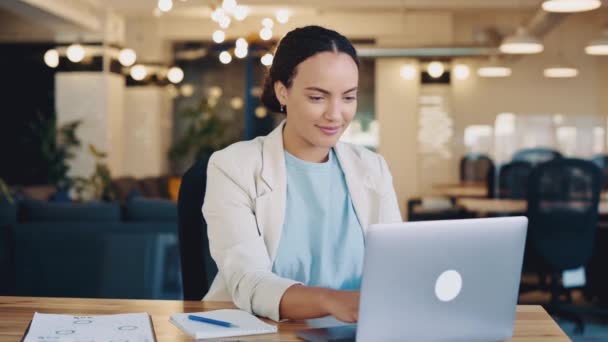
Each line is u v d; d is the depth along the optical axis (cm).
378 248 148
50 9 993
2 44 1257
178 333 174
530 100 1392
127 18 1313
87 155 1203
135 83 1335
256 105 1468
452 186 1152
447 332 161
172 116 1499
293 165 209
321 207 209
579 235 550
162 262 291
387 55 1224
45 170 1190
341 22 1277
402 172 1330
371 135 1420
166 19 1311
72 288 520
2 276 519
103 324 180
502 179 771
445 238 155
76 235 520
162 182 1220
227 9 730
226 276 197
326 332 172
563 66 1223
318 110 193
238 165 206
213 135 1429
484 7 1192
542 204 545
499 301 166
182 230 232
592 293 683
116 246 291
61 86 1210
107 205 532
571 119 1392
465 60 1384
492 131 1392
